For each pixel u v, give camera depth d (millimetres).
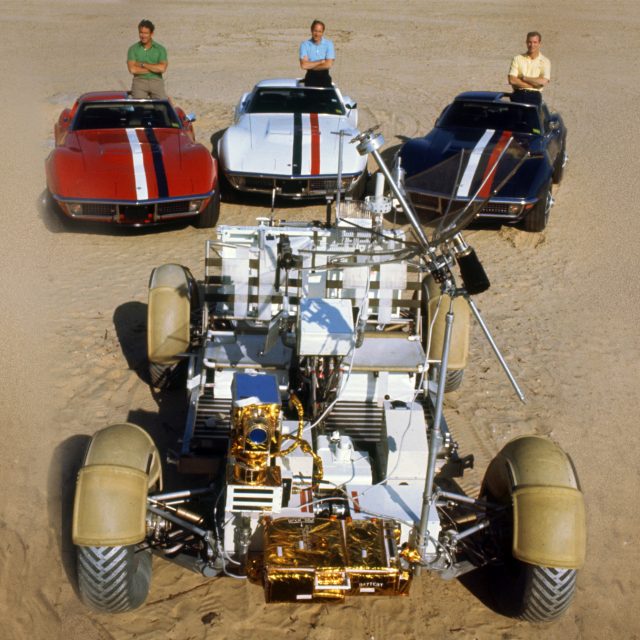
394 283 5961
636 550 5375
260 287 6000
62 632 4461
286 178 10195
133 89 11938
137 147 10039
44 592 4727
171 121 10781
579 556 4152
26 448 5977
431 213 9727
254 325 6098
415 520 4426
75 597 4707
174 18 24062
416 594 4883
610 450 6402
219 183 10898
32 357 7211
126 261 9297
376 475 4891
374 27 23797
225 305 6125
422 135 14352
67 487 5586
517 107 11211
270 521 4266
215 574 4445
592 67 20203
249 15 24859
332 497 4543
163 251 9586
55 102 15578
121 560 4180
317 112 11320
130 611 4594
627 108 16562
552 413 6840
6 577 4816
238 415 4246
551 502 4199
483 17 26016
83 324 7855
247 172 10273
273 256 5930
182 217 9727
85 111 10672
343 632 4582
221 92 16594
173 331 6180
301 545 4145
